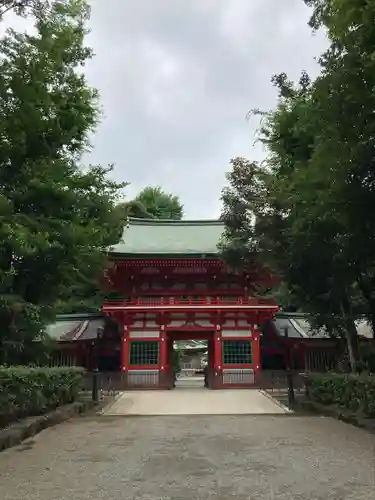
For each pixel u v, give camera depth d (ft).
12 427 39.01
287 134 51.39
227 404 75.15
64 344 114.11
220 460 28.94
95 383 75.92
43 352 55.77
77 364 114.73
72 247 46.83
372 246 39.73
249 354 108.47
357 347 62.23
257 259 68.85
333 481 23.21
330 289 56.75
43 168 39.09
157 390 102.01
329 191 35.65
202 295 114.73
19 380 43.27
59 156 44.96
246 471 25.73
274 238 60.39
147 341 108.37
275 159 61.21
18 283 47.80
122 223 62.34
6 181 37.01
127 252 108.78
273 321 123.54
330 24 33.09
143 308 107.14
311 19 36.04
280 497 20.52
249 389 102.06
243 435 39.70
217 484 22.91
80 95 43.96
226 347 109.09
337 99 32.24
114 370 117.70
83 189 49.90
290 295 77.46
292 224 52.75
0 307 43.52
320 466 26.71
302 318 127.75
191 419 53.57
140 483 23.27
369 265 47.09
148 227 139.95
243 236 69.51
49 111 39.40
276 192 55.98
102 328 110.83
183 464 27.84
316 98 36.45
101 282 111.96
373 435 38.22
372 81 30.83
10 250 41.27
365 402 45.21
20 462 28.84
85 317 127.65
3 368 43.70
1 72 34.53
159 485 22.82
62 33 38.37
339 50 34.55
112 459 29.60
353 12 29.58
